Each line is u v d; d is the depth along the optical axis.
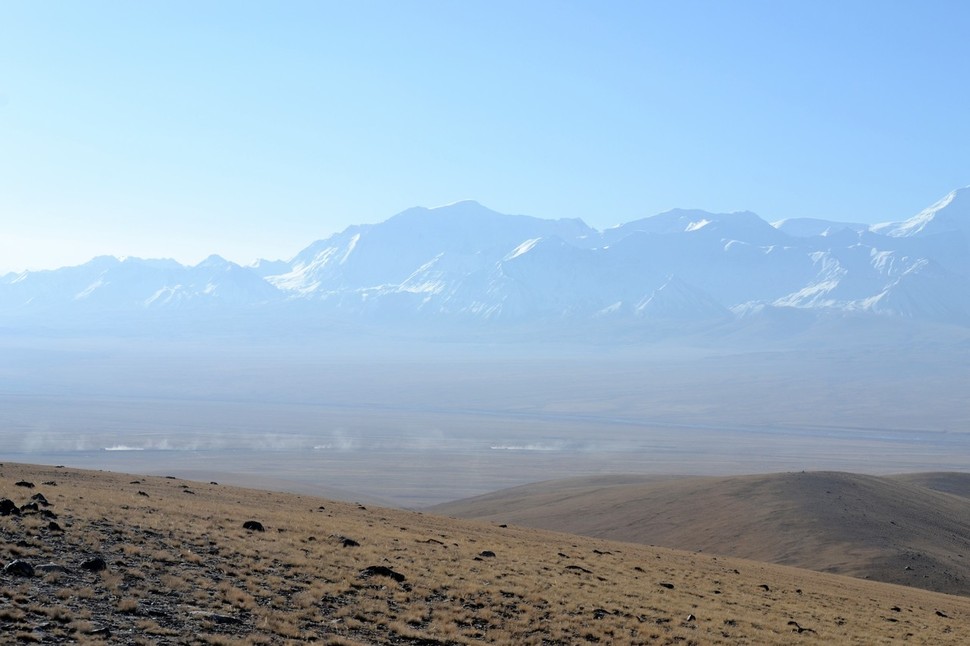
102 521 33.31
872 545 101.81
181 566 28.14
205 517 39.62
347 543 37.12
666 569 49.78
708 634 30.80
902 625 41.06
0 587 22.70
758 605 39.88
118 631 21.12
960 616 51.31
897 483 145.88
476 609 29.03
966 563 98.44
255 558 31.17
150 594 24.59
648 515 127.00
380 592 29.08
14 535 28.20
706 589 42.94
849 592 54.75
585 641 27.36
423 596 29.52
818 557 99.12
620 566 46.97
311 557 32.75
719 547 108.31
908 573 91.31
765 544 106.06
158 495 50.91
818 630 35.44
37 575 24.45
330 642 22.94
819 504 120.56
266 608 25.00
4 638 19.31
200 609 23.94
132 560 27.83
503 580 34.34
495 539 52.44
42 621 20.86
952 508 131.50
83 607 22.42
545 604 31.27
